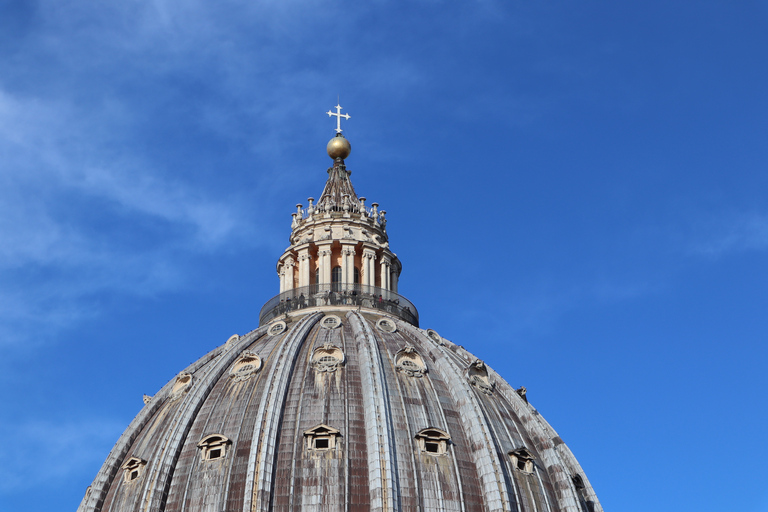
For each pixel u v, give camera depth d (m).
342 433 105.50
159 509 103.94
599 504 114.38
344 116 149.38
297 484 102.19
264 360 115.44
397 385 111.06
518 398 117.81
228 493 102.25
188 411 110.75
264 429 104.62
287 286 133.38
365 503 101.62
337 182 143.62
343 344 116.56
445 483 103.75
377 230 137.12
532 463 108.88
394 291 136.50
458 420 109.56
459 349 126.00
